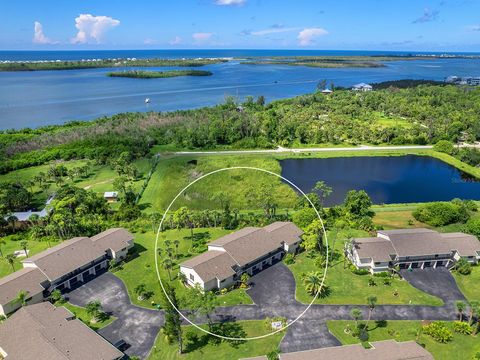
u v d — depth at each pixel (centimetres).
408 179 13388
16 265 7781
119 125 18125
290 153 15838
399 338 5822
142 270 7638
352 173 13875
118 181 11375
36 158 14275
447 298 6788
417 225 9531
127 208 10006
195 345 5738
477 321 5944
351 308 6512
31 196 11194
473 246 7769
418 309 6494
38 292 6612
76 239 7900
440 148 16025
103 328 6075
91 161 14462
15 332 5528
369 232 9081
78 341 5353
